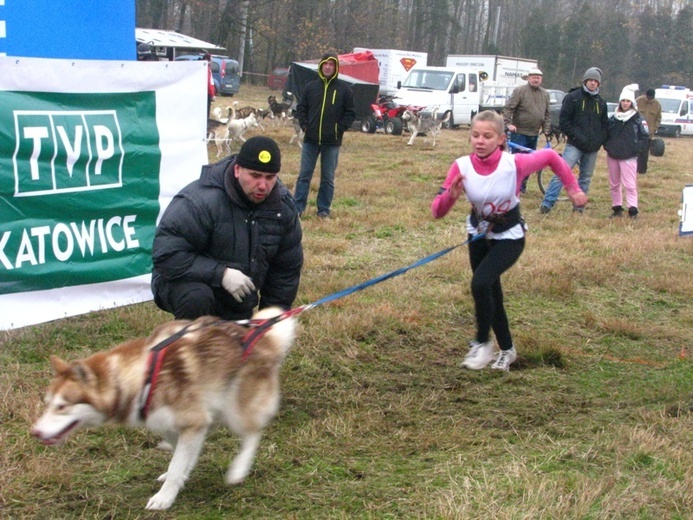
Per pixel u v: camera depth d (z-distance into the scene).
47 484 3.56
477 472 3.77
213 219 4.02
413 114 21.69
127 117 5.76
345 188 12.63
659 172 19.00
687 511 3.42
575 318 6.61
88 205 5.55
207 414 3.30
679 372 5.43
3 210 5.02
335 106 9.50
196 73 6.26
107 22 6.76
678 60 71.31
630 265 8.46
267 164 3.85
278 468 3.80
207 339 3.32
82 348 5.18
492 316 4.97
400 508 3.45
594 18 71.81
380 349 5.62
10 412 4.18
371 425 4.30
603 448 4.05
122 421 3.21
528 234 9.92
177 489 3.38
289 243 4.29
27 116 5.07
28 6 6.18
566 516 3.32
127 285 5.95
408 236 9.52
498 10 76.00
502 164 4.64
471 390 4.93
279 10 53.69
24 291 5.21
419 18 67.12
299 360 5.23
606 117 11.38
